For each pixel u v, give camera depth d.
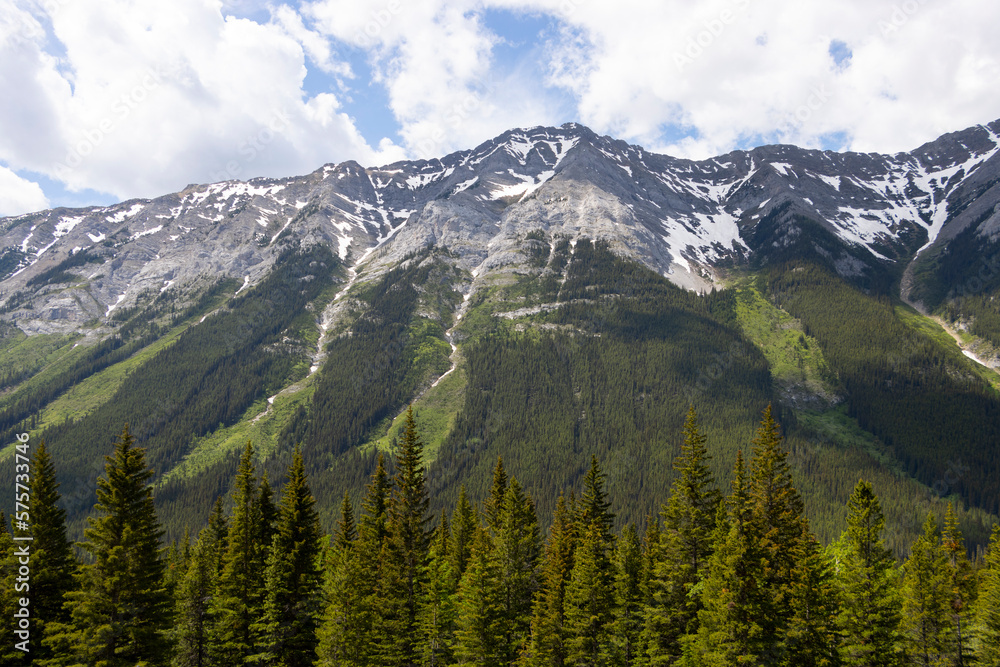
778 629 53.94
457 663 65.25
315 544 66.19
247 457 68.31
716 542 57.75
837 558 62.41
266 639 61.47
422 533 72.62
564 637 63.66
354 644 59.81
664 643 61.56
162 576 58.72
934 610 57.16
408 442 74.38
